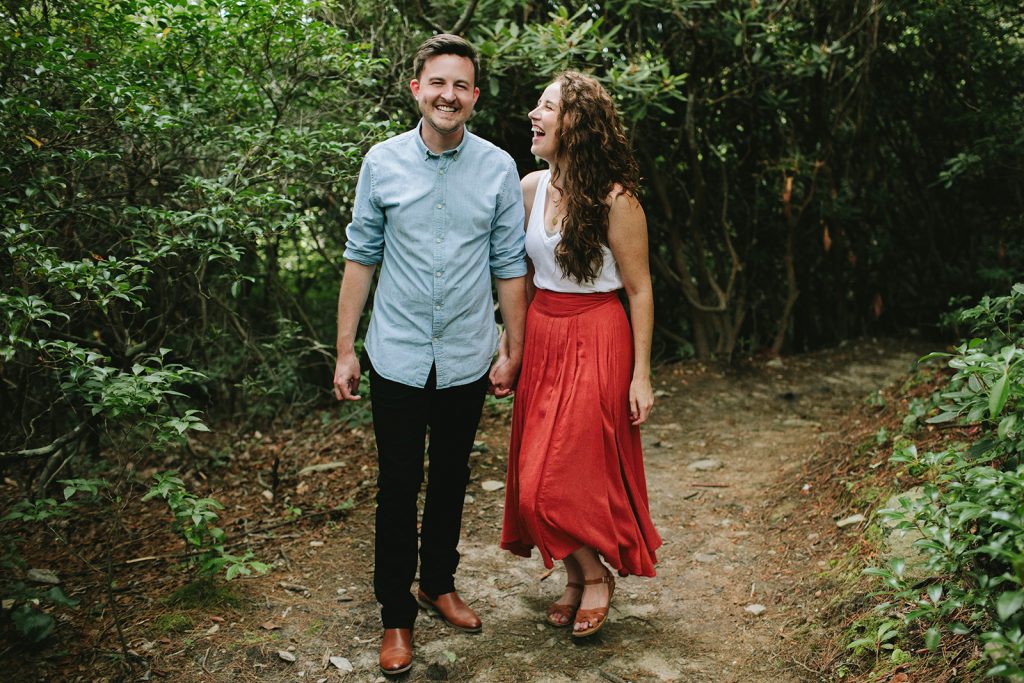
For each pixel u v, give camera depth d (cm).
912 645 208
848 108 622
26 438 292
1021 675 143
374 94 459
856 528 280
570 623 251
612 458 232
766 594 265
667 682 221
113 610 235
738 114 612
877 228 686
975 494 177
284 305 559
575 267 226
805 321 693
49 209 281
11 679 219
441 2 454
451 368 226
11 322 220
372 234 227
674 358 633
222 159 385
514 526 252
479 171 225
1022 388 176
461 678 225
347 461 389
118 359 354
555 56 417
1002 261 605
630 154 228
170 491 257
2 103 253
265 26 336
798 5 579
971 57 586
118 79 297
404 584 231
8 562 251
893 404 396
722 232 621
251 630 247
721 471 390
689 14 530
